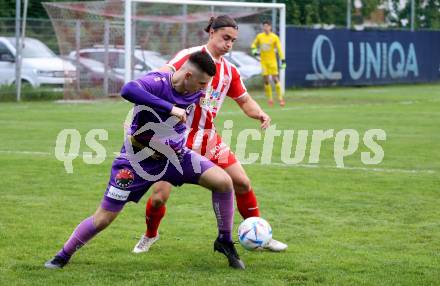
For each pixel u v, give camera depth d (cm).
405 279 1127
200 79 1127
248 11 5453
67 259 1179
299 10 6881
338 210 1623
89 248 1304
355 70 6600
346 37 6506
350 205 1675
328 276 1138
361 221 1523
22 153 2428
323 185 1905
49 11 4762
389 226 1481
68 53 4822
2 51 4856
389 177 2020
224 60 1305
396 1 7669
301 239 1381
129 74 4669
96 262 1214
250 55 5484
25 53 4894
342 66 6488
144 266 1195
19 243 1327
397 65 7025
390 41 6931
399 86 6781
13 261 1211
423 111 4050
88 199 1730
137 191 1170
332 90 6069
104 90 4838
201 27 5178
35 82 4819
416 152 2489
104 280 1109
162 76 1143
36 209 1617
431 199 1736
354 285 1095
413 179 1991
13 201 1698
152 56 4994
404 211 1614
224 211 1189
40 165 2197
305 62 6191
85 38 4809
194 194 1789
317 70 6291
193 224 1495
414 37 7188
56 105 4372
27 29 5016
